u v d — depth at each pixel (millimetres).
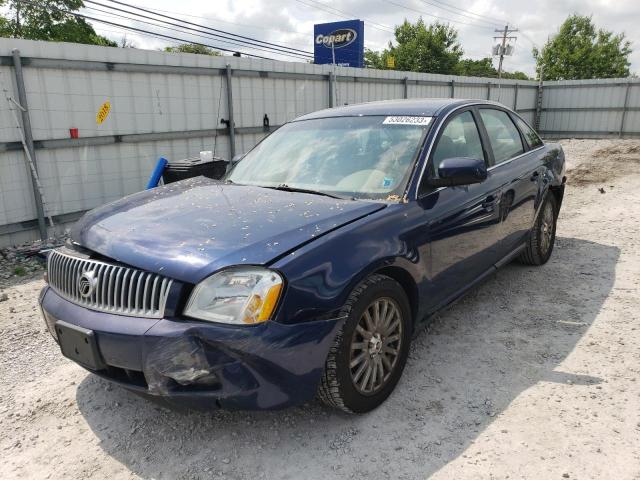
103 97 7816
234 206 3016
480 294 4629
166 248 2531
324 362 2506
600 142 20406
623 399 2957
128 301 2488
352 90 13391
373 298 2746
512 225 4375
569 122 24406
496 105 4707
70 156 7516
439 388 3135
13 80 6766
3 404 3127
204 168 6969
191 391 2363
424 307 3250
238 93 10000
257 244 2498
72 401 3131
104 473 2521
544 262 5395
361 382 2773
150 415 2967
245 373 2312
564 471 2400
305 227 2670
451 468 2455
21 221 7039
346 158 3564
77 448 2709
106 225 2914
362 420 2840
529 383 3166
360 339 2752
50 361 3664
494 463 2477
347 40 32625
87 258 2699
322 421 2850
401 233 2963
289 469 2492
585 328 3902
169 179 6957
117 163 8156
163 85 8648
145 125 8477
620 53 50156
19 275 5805
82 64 7449
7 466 2594
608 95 23172
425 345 3699
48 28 29141
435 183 3297
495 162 4234
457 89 19125
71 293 2744
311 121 4180
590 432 2676
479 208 3736
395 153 3449
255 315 2309
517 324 4004
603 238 6445
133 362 2395
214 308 2324
